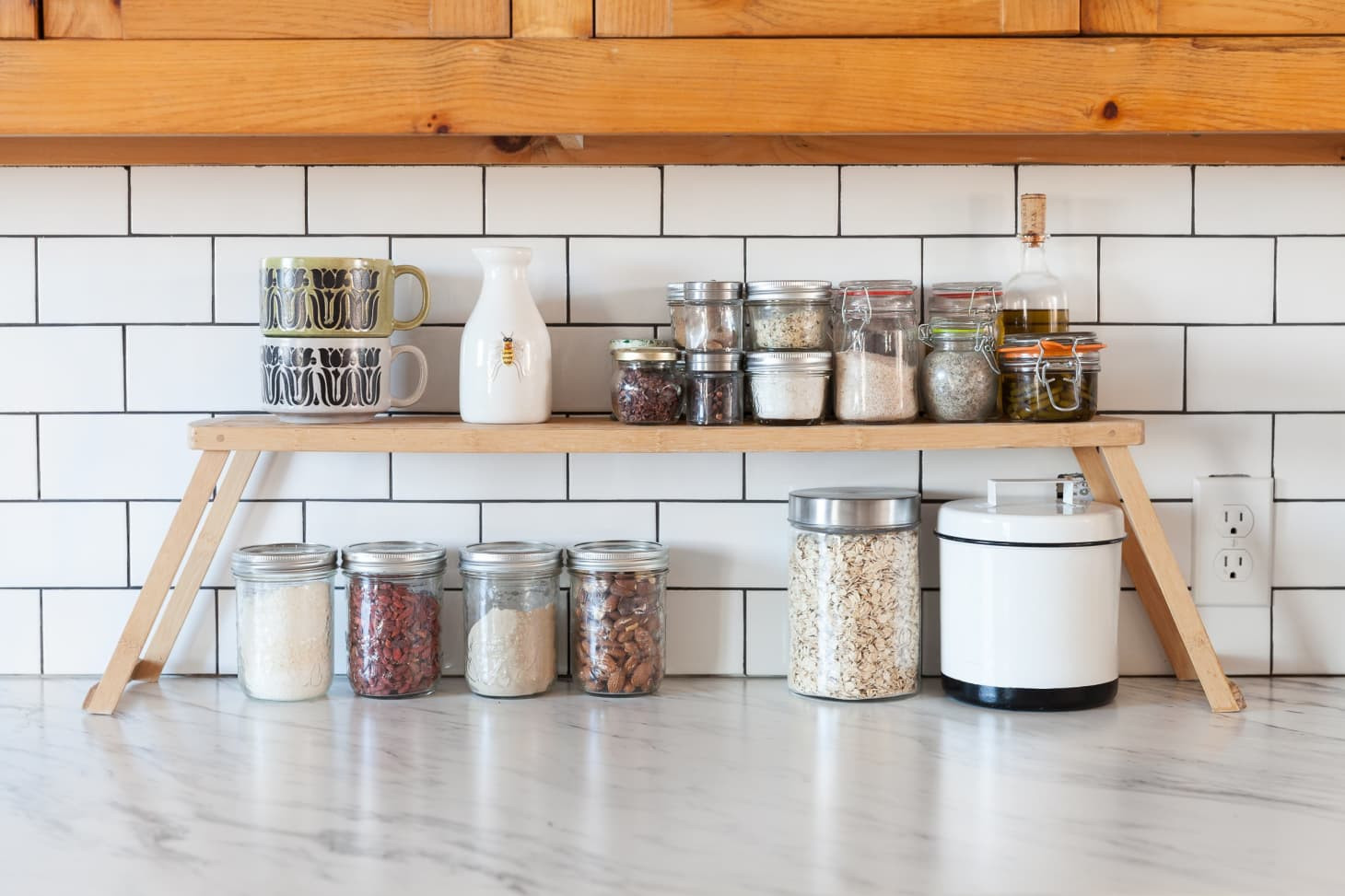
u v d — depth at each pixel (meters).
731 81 1.18
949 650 1.39
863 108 1.18
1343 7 1.19
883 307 1.37
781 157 1.46
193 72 1.18
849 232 1.49
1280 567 1.51
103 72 1.17
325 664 1.41
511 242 1.48
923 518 1.51
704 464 1.50
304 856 0.94
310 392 1.34
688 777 1.12
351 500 1.50
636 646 1.40
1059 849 0.95
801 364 1.33
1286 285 1.49
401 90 1.18
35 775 1.13
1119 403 1.50
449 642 1.51
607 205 1.48
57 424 1.49
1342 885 0.88
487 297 1.39
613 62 1.18
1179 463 1.50
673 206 1.48
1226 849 0.95
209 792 1.08
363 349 1.35
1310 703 1.39
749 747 1.22
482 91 1.18
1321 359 1.50
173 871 0.91
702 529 1.51
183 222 1.47
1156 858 0.93
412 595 1.40
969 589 1.35
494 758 1.18
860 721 1.31
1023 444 1.33
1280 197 1.49
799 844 0.96
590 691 1.41
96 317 1.48
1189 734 1.26
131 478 1.49
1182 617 1.36
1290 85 1.19
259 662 1.38
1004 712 1.34
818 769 1.15
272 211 1.47
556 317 1.49
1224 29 1.19
